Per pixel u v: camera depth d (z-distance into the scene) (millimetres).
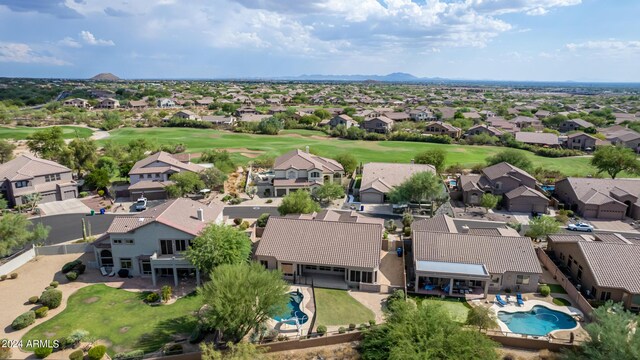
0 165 83062
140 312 43656
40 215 73125
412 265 53062
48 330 40406
